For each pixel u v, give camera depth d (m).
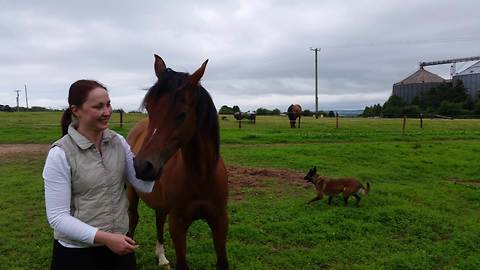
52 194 2.33
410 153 13.87
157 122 2.92
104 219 2.47
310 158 12.69
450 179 10.62
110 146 2.54
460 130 24.30
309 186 8.99
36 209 7.28
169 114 2.93
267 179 9.51
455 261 5.11
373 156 13.13
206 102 3.27
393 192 8.44
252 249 5.28
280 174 10.06
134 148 4.74
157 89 3.01
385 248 5.46
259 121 32.34
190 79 3.09
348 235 5.89
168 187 3.73
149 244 5.56
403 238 5.90
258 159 12.61
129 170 2.68
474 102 61.06
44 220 6.64
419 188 9.03
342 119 38.28
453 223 6.52
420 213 6.82
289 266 4.85
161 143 2.86
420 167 11.81
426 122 32.28
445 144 16.30
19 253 5.25
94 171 2.43
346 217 6.70
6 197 8.09
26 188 8.83
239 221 6.48
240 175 9.76
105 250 2.58
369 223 6.37
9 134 19.33
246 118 33.56
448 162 12.54
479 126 28.12
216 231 3.84
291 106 26.30
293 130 23.16
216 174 3.63
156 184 4.09
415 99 70.06
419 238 5.90
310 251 5.30
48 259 5.04
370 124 29.33
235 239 5.67
